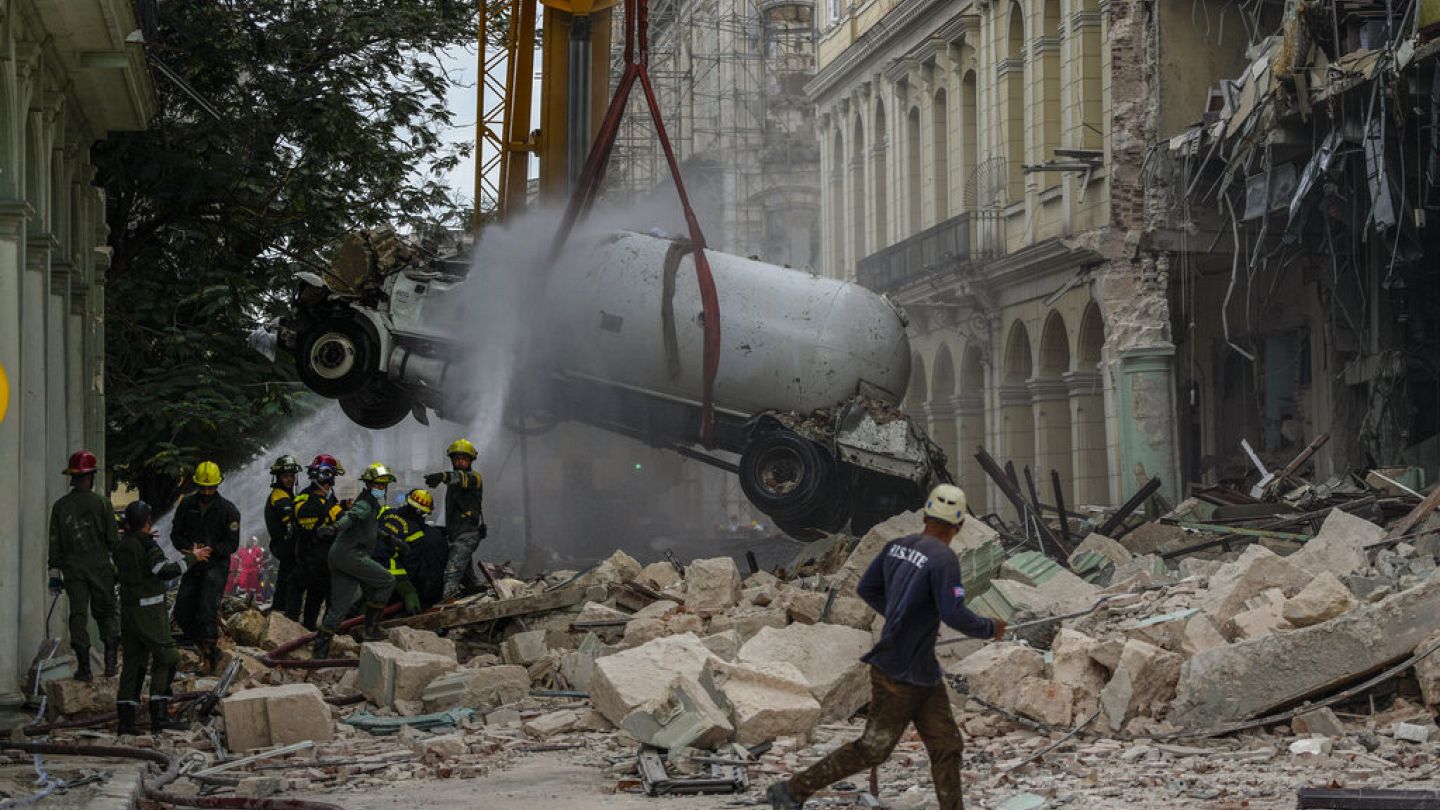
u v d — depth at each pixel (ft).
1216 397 109.81
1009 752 36.47
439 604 58.49
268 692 40.98
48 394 57.41
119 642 48.80
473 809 31.32
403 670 46.14
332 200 91.56
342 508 57.82
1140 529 70.38
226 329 87.40
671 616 53.47
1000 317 130.11
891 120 155.84
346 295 71.92
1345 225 91.35
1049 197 120.78
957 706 41.09
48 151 53.16
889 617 26.30
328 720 41.14
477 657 52.85
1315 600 40.81
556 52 76.28
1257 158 89.76
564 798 32.37
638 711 37.52
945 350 143.33
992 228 128.67
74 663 52.13
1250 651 38.14
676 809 30.78
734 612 52.60
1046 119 121.39
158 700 42.37
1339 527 55.21
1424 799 27.89
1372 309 91.40
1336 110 81.46
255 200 89.25
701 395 71.31
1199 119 106.22
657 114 68.28
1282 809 29.12
